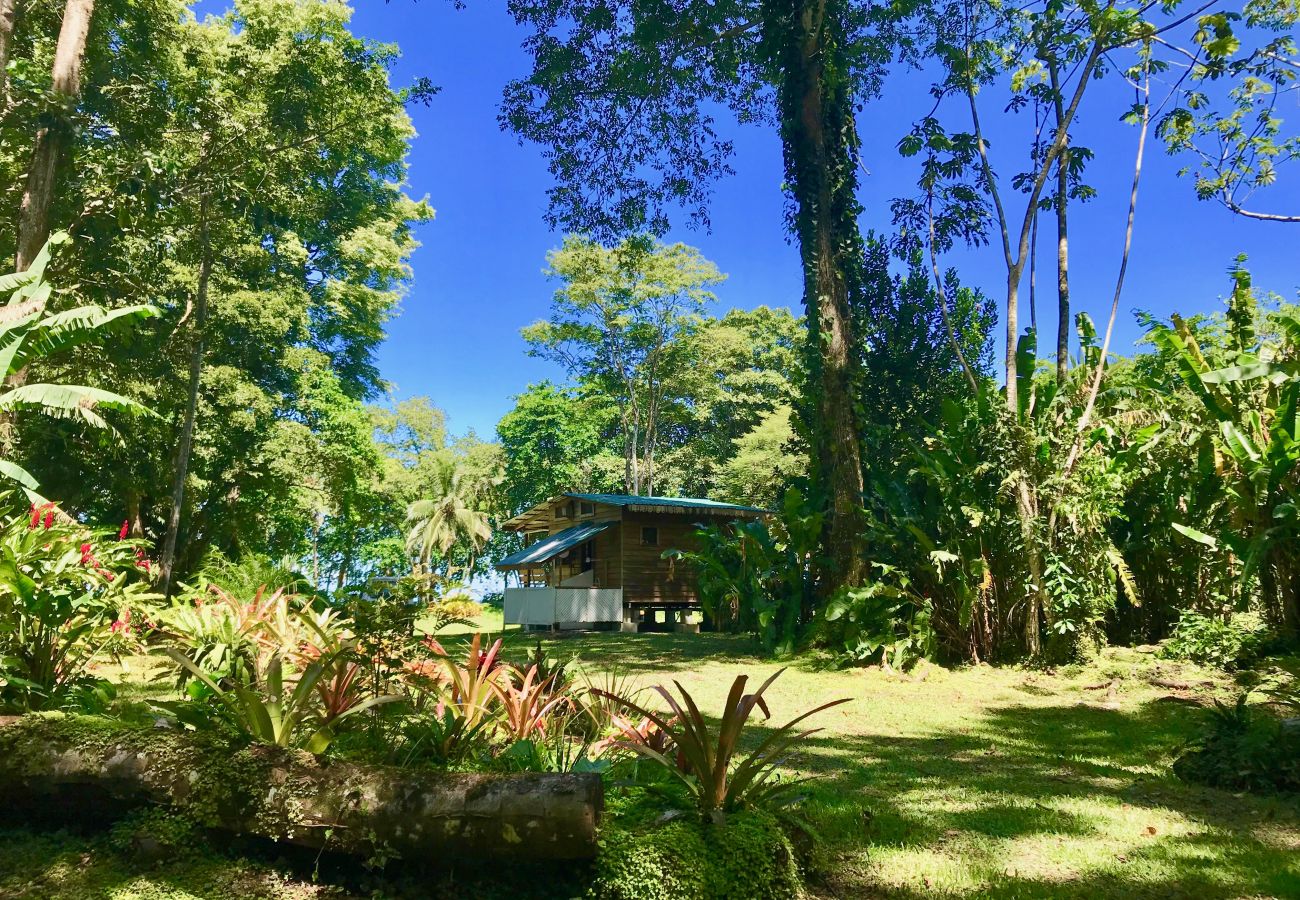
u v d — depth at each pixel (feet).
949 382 56.54
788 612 43.06
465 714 14.28
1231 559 32.71
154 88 46.50
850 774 18.38
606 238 63.82
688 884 9.67
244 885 10.03
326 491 79.97
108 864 10.34
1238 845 13.16
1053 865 12.39
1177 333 33.60
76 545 18.93
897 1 43.88
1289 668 26.25
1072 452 34.96
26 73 43.80
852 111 49.70
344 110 55.57
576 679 20.94
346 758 12.84
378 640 14.75
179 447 54.60
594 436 147.64
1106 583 33.73
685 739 11.48
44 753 11.07
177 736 11.27
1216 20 36.17
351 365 103.50
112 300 46.11
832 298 45.16
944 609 36.88
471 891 10.14
